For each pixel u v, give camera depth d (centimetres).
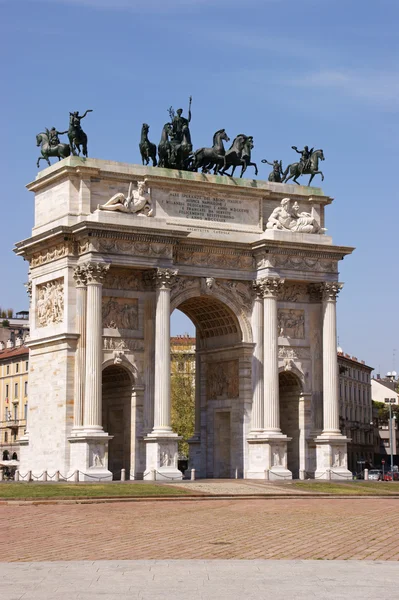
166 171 11869
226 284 12138
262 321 12238
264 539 5688
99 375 11019
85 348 11075
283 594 3834
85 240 11100
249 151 12494
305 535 5912
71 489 9181
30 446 11731
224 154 12344
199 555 4978
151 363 11525
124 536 5844
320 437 12344
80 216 11294
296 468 12569
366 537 5825
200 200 12075
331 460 12275
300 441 12494
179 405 19550
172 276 11444
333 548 5294
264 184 12525
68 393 11088
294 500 9062
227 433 12638
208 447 12750
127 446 11594
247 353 12212
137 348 11519
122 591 3909
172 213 11869
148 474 11181
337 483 10844
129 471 11519
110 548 5275
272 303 12112
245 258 12256
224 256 12131
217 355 12688
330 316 12469
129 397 11619
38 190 11975
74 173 11388
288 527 6378
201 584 4053
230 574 4297
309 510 7781
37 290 11912
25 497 8350
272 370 12050
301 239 12325
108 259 11088
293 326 12531
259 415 12106
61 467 11056
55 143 11681
